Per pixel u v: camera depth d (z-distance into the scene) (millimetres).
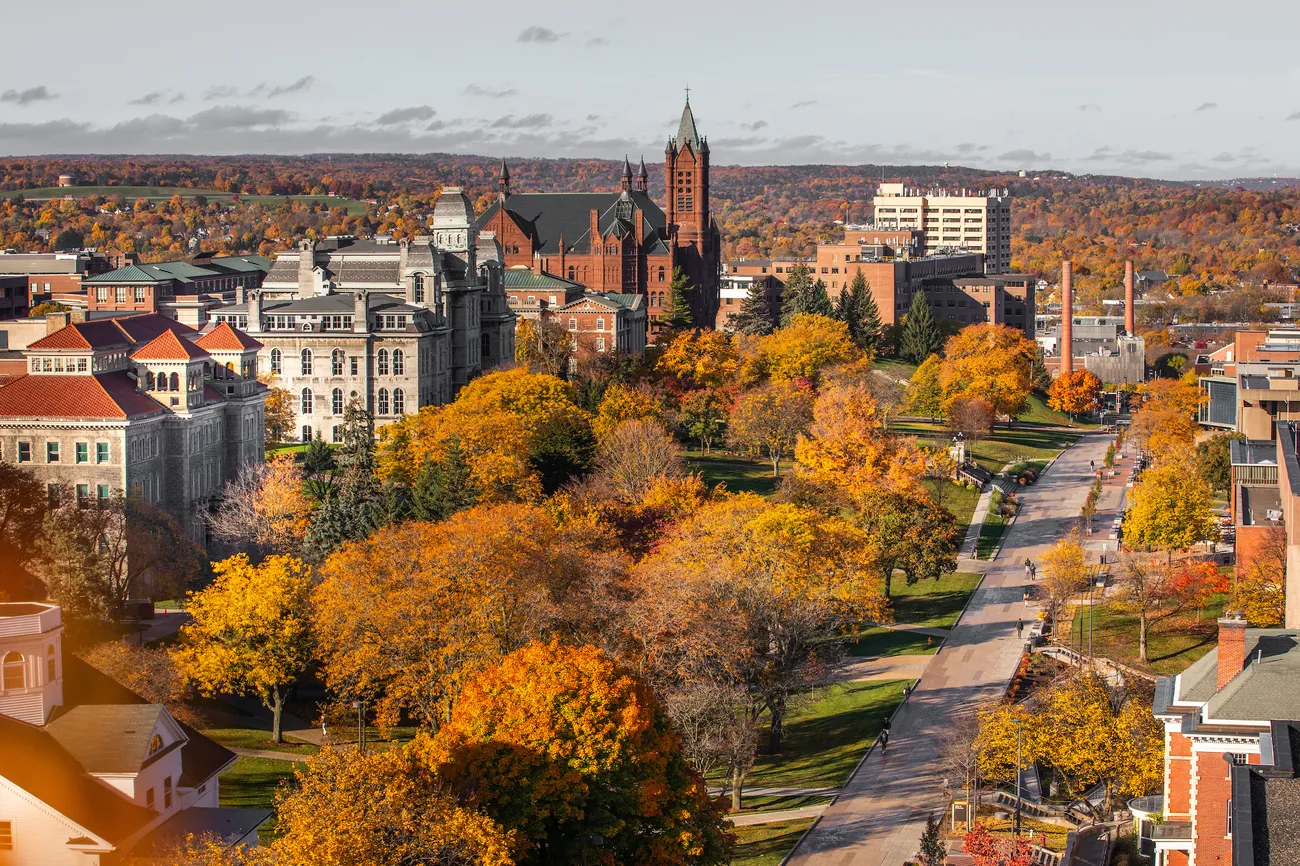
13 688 103000
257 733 152500
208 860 92375
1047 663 186125
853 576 183500
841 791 148250
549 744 109688
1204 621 194250
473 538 154750
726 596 161250
